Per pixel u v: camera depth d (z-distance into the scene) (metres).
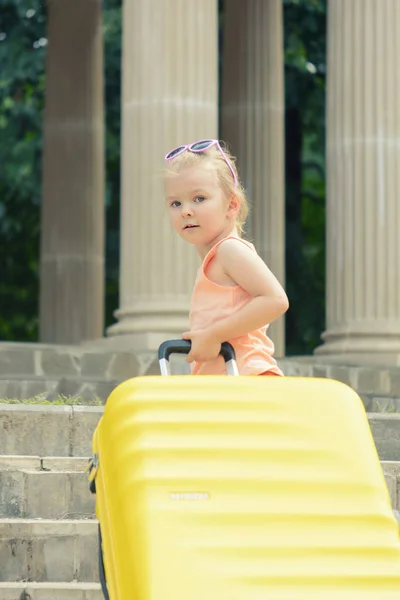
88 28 31.61
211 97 22.16
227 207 7.22
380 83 22.62
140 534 5.70
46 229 31.53
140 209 21.89
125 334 21.84
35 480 11.20
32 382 19.08
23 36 38.03
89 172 31.45
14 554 10.16
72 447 12.35
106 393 19.38
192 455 5.93
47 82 31.72
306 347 39.16
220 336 6.88
